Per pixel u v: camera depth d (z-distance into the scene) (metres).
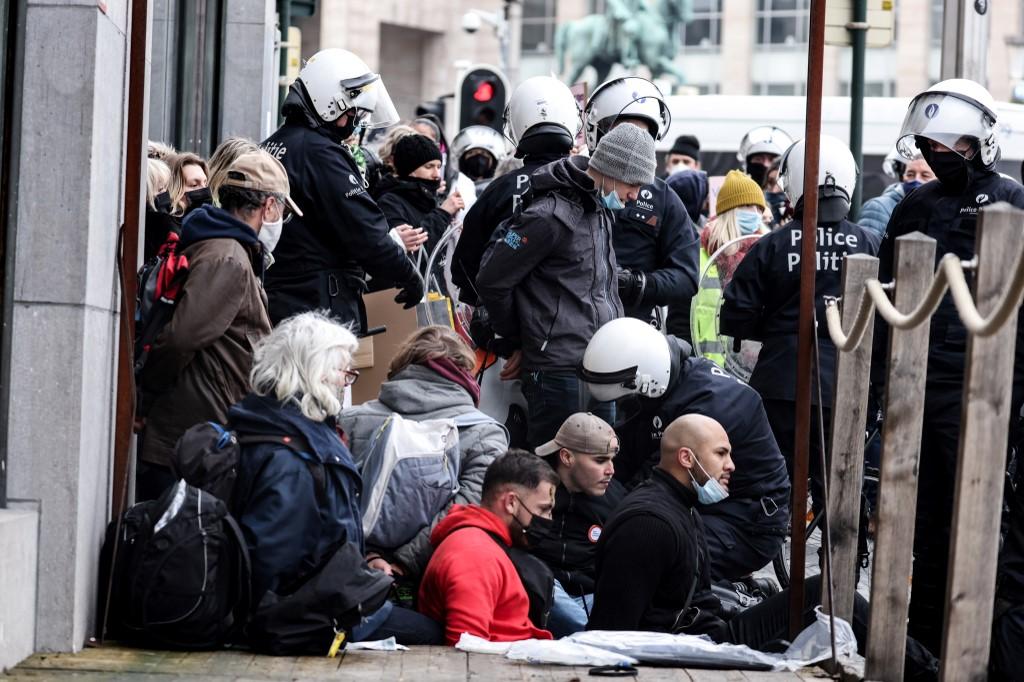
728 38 74.06
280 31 18.91
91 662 6.73
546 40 77.69
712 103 26.30
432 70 76.12
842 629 7.42
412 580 7.98
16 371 6.93
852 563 7.62
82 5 6.94
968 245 8.96
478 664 7.05
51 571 6.91
